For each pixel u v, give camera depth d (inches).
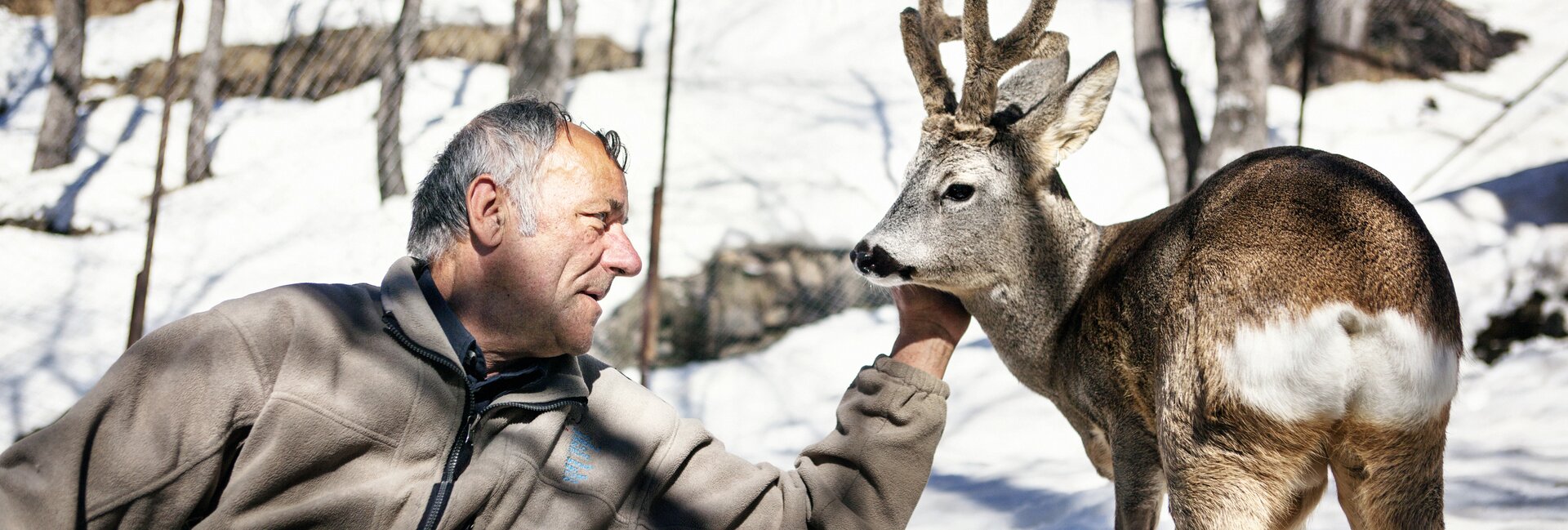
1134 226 123.9
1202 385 97.6
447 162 84.2
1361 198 96.4
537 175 82.3
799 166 379.2
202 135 438.6
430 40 519.8
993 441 247.9
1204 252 100.4
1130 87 433.1
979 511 189.5
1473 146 371.9
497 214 82.3
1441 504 96.7
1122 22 480.7
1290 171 102.1
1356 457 95.2
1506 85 411.5
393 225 373.4
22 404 291.1
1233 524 97.3
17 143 478.0
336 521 76.5
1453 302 96.3
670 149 390.3
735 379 307.9
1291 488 97.3
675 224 345.1
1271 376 93.6
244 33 526.6
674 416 90.4
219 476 76.0
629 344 316.2
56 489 71.4
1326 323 92.0
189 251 371.2
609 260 85.3
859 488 92.1
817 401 295.9
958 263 127.3
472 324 83.6
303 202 400.2
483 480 79.6
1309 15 267.9
